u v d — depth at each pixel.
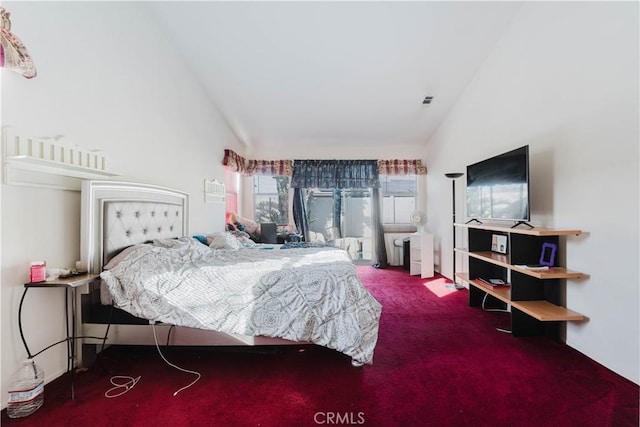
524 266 2.33
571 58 2.16
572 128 2.15
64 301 1.83
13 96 1.50
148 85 2.59
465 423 1.40
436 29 2.85
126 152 2.32
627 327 1.76
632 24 1.72
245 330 1.84
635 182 1.71
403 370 1.88
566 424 1.39
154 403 1.56
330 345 1.85
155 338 1.91
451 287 3.95
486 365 1.94
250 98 3.87
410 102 4.01
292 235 4.81
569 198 2.19
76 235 1.92
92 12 1.99
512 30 2.81
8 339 1.51
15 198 1.53
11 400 1.44
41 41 1.64
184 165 3.21
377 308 2.04
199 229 3.53
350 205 5.66
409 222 5.67
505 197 2.66
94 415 1.46
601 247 1.93
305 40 2.94
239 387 1.71
